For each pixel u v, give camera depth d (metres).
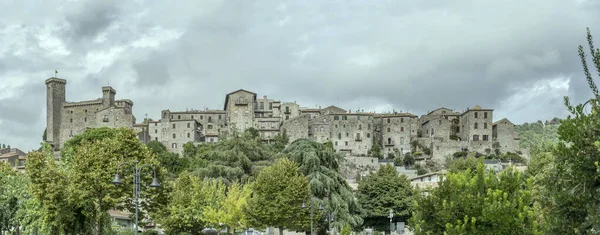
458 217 22.62
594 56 15.09
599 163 14.28
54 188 47.00
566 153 14.81
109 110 196.38
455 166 107.25
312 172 61.12
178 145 188.62
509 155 167.00
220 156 71.69
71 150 62.97
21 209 49.69
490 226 22.09
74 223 49.22
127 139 51.81
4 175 56.16
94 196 48.97
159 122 192.00
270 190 59.03
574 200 14.66
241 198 60.94
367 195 84.19
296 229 61.72
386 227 83.81
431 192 24.89
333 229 58.62
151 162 51.44
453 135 194.88
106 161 49.06
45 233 48.91
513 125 183.62
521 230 21.64
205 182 65.81
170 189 53.72
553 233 15.12
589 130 14.59
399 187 83.69
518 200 22.56
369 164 166.12
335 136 189.50
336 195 59.41
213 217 60.84
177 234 63.16
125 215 78.38
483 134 182.12
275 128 193.38
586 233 14.27
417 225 23.89
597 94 14.94
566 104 15.30
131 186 49.44
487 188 23.33
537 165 54.28
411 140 192.88
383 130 194.00
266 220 59.53
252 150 74.94
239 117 193.38
